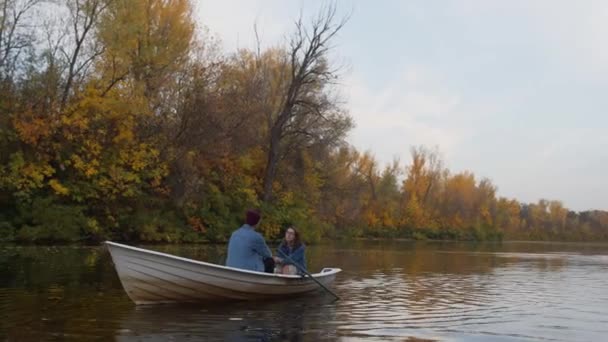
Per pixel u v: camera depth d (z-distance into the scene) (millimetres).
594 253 35250
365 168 58688
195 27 26891
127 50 23078
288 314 7336
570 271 17297
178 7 25688
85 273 10898
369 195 58719
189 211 26703
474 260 22219
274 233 31047
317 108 30656
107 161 22547
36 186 20594
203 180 27500
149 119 24750
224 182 29344
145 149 24141
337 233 47000
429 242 53312
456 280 12883
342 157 38469
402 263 18359
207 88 26531
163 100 25594
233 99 27250
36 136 20328
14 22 21312
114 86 23500
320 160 33688
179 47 25781
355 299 9023
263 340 5699
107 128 22500
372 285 11195
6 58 21141
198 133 25938
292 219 32031
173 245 23188
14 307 7059
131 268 7391
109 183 22281
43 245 18812
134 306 7441
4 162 20594
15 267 11523
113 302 7660
